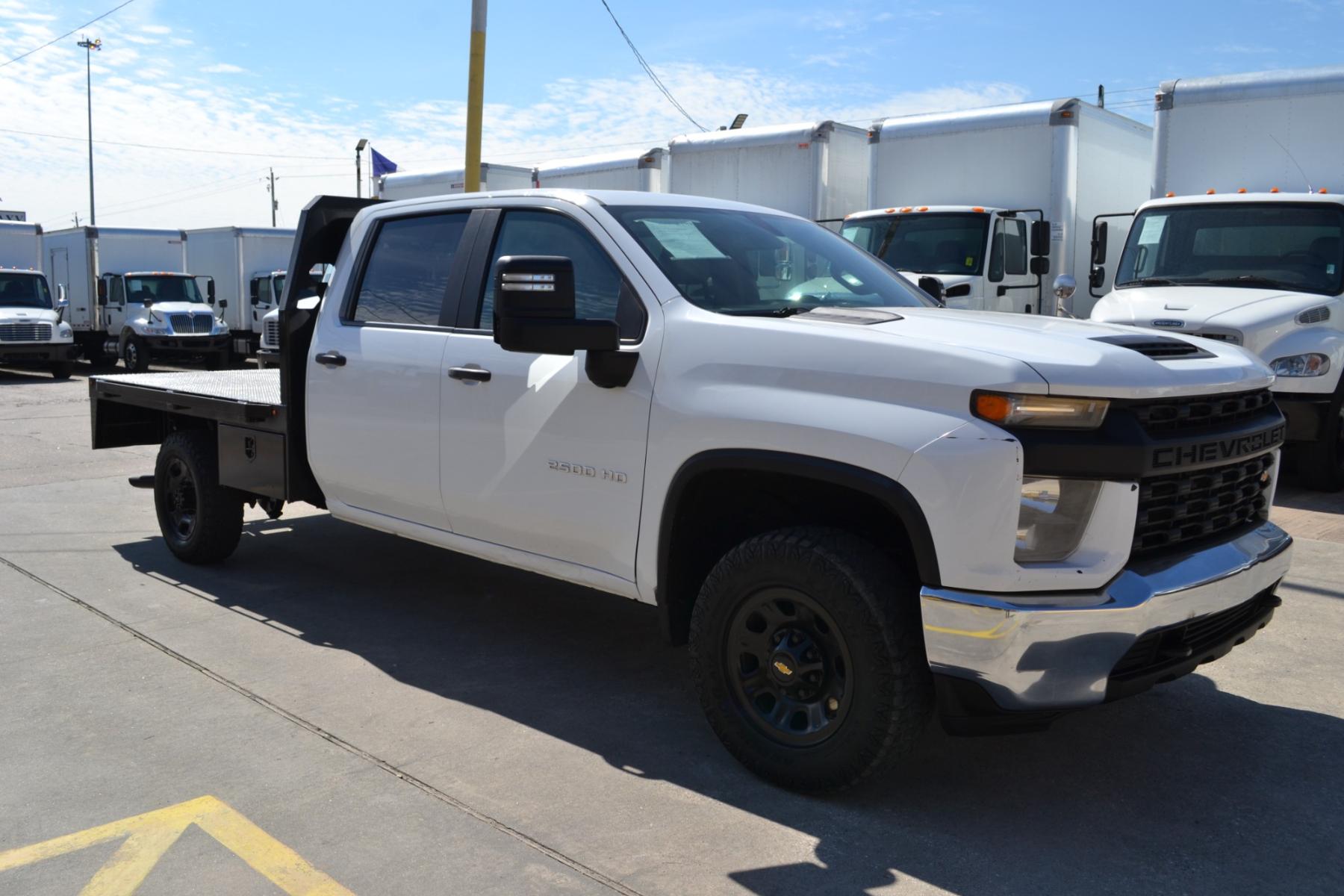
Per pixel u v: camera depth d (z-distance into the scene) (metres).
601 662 4.73
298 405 5.28
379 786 3.51
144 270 26.20
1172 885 2.96
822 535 3.32
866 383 3.23
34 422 13.62
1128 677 3.14
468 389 4.34
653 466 3.70
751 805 3.40
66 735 3.90
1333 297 8.82
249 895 2.89
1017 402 3.00
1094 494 3.07
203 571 6.15
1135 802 3.45
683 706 4.23
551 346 3.53
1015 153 11.29
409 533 4.85
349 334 4.96
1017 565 3.02
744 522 3.91
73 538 6.98
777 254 4.33
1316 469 8.66
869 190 12.38
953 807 3.40
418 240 4.86
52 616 5.30
